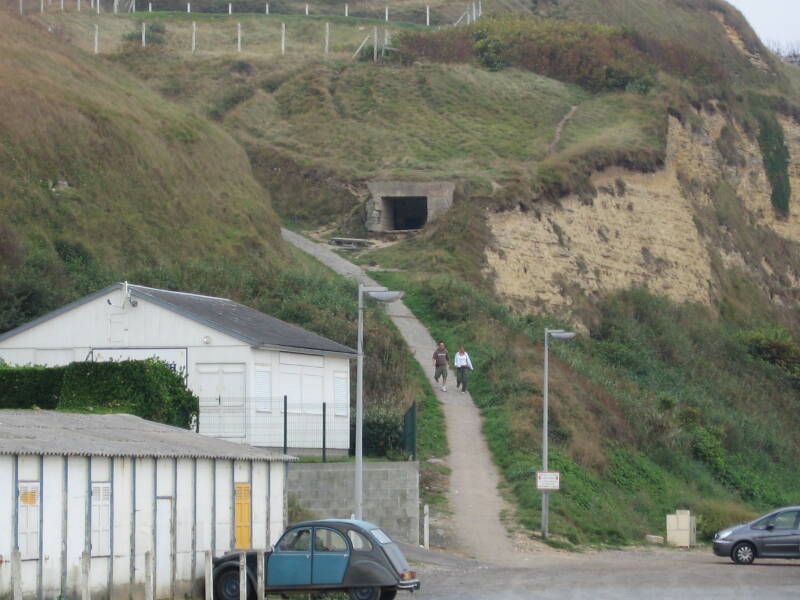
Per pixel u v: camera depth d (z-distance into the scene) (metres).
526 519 126.56
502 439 151.25
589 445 157.00
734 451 196.50
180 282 182.38
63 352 126.00
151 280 177.50
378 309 196.62
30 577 69.19
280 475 94.31
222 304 138.38
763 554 111.75
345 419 133.75
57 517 71.44
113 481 75.94
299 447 126.00
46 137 197.25
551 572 101.56
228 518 87.12
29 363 126.44
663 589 88.81
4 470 67.94
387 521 117.12
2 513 67.69
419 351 184.88
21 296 155.00
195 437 94.50
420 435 149.62
